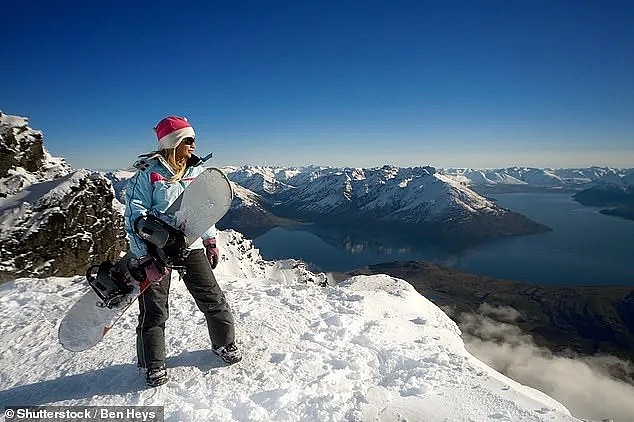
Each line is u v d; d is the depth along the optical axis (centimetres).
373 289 654
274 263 4388
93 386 334
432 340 448
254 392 319
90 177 1406
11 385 344
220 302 355
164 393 320
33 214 1197
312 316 478
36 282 620
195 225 324
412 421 287
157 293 326
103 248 1398
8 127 1398
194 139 330
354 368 363
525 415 283
